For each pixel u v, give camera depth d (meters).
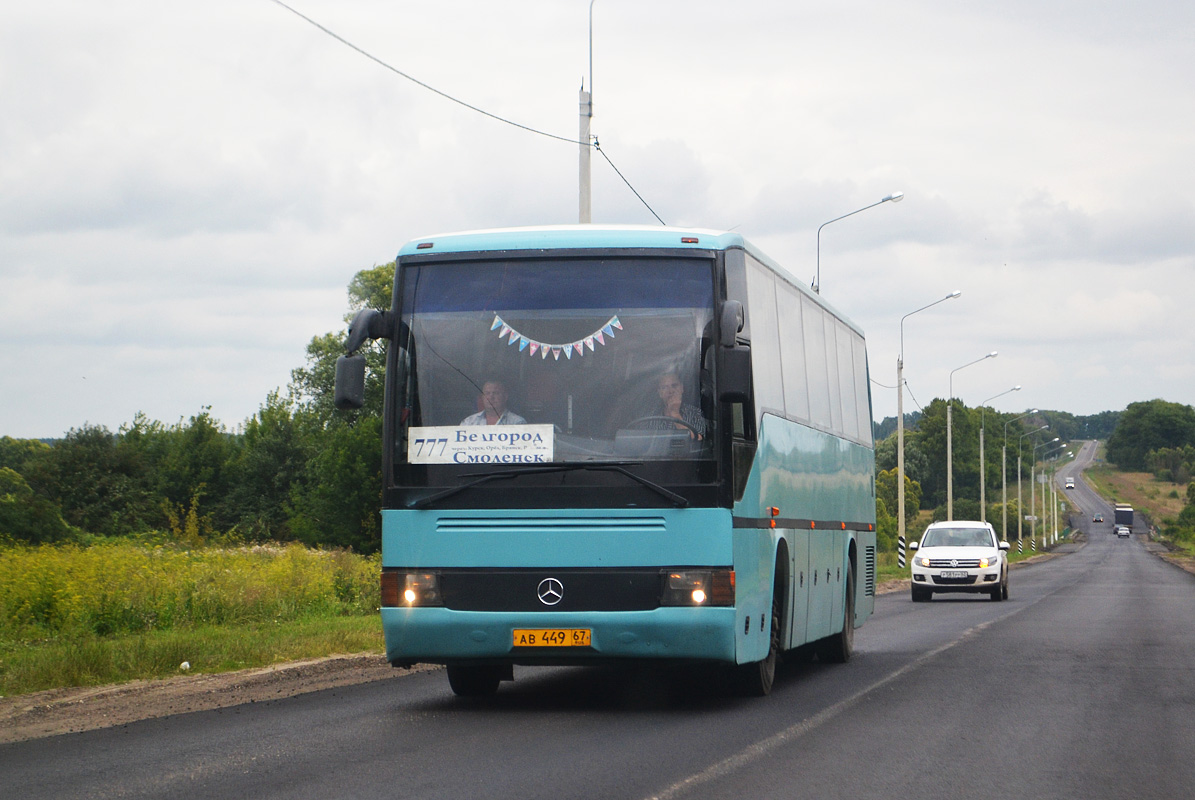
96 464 94.06
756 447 12.81
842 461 18.22
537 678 15.80
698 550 11.53
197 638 20.30
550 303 12.04
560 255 12.13
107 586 23.89
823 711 12.60
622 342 11.89
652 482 11.62
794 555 14.69
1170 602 35.75
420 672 16.56
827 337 17.70
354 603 28.42
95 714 12.52
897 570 62.34
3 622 21.44
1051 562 105.44
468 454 11.84
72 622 21.97
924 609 33.34
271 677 15.73
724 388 11.53
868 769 9.35
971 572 38.44
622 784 8.69
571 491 11.66
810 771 9.24
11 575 23.78
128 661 16.22
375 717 12.16
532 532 11.69
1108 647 20.19
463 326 12.11
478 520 11.77
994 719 12.05
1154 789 8.71
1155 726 11.62
